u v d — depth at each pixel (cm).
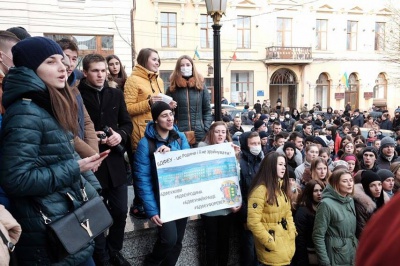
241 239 374
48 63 192
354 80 2772
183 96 401
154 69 382
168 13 2250
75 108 207
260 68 2486
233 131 831
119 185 303
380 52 2525
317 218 336
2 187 182
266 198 328
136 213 359
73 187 205
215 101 447
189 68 402
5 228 171
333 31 2641
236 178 342
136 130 367
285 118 1429
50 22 1502
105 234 326
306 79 2605
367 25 2706
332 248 332
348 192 335
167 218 307
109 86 330
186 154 320
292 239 336
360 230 347
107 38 1611
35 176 179
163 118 311
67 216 192
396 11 2127
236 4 2381
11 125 181
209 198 329
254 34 2452
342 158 534
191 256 362
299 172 482
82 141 257
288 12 2512
